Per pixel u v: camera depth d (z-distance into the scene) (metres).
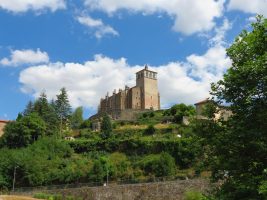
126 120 142.50
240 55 21.75
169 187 58.19
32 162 89.19
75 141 106.69
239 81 20.72
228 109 21.75
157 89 186.12
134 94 179.88
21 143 108.81
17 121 113.69
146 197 59.66
